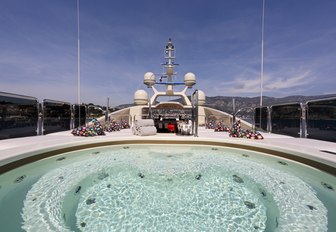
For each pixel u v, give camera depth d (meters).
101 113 12.67
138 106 15.27
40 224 2.30
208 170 4.41
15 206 2.73
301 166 4.60
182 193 3.26
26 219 2.40
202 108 14.70
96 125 7.88
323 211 2.64
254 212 2.64
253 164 4.85
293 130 7.72
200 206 2.81
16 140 6.36
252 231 2.21
